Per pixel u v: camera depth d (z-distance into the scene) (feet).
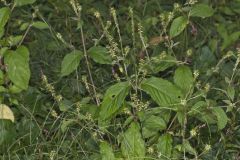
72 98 15.48
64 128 13.30
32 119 14.48
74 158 13.34
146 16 18.93
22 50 12.72
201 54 16.66
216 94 15.37
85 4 19.70
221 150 13.65
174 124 13.91
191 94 13.00
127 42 17.94
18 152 13.65
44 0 20.61
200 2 19.17
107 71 16.79
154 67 13.26
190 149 12.42
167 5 20.92
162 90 12.12
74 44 18.25
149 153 12.63
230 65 16.56
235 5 19.77
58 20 19.24
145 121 12.54
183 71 12.80
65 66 13.19
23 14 19.56
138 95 15.46
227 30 18.67
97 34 18.63
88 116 13.19
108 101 12.07
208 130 14.24
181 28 13.46
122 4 20.85
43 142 13.64
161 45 17.58
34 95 14.87
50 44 17.52
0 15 12.91
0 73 13.42
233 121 13.85
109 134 13.83
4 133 13.61
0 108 13.70
